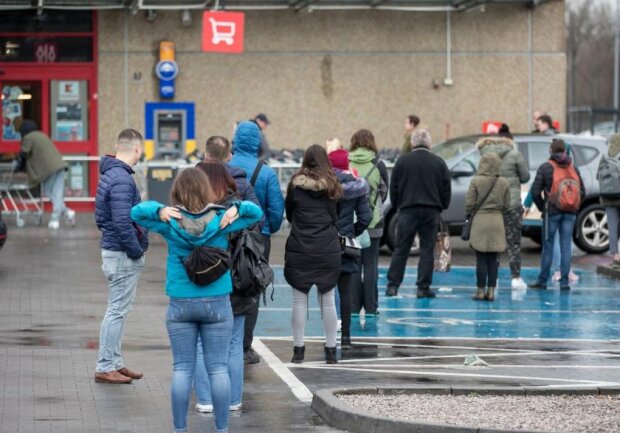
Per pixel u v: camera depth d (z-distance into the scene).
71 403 15.36
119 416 14.70
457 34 45.50
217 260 13.16
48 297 24.83
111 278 16.41
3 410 14.92
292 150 44.31
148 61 43.69
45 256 31.08
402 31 45.16
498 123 44.28
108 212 16.23
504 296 26.81
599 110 52.81
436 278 29.66
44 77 43.31
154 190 36.38
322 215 17.97
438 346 20.44
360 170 22.52
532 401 15.38
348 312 19.84
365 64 45.03
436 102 45.50
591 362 18.98
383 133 45.28
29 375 17.08
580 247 34.38
